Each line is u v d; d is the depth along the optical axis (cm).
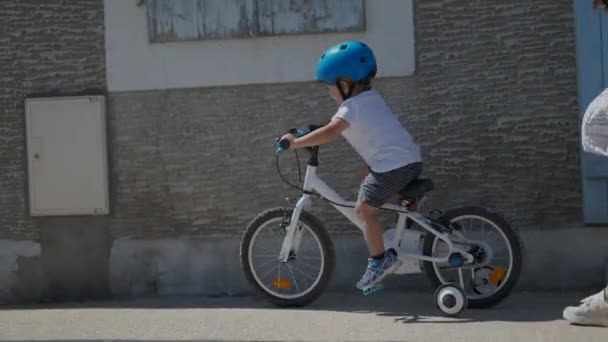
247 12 675
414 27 668
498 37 662
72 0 695
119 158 698
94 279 707
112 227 703
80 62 697
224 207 692
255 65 681
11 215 709
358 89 598
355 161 677
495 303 608
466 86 666
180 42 686
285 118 681
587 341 512
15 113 704
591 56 651
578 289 664
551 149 661
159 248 699
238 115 686
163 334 554
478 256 598
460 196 670
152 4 684
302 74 676
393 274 643
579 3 651
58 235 708
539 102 660
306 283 682
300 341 527
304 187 621
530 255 666
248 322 582
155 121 693
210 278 696
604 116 529
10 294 713
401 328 553
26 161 704
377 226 589
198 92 689
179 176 695
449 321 571
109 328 577
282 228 628
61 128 696
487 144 666
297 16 671
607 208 653
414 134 671
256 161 687
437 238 604
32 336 561
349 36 672
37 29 699
